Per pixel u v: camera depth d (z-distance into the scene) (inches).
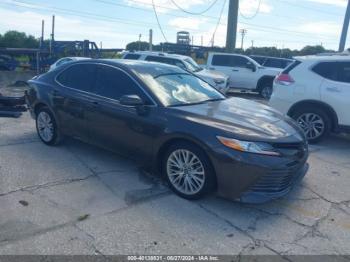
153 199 160.9
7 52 914.1
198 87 205.2
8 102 326.0
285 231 139.1
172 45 1123.3
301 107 268.8
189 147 156.9
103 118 190.1
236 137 147.1
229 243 129.1
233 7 714.8
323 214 154.3
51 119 223.9
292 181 160.6
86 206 152.3
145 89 178.5
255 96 613.0
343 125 257.3
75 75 213.0
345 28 819.4
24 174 183.3
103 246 124.5
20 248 121.5
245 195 147.3
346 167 217.3
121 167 197.5
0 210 146.1
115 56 1120.2
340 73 258.1
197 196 157.8
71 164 199.5
